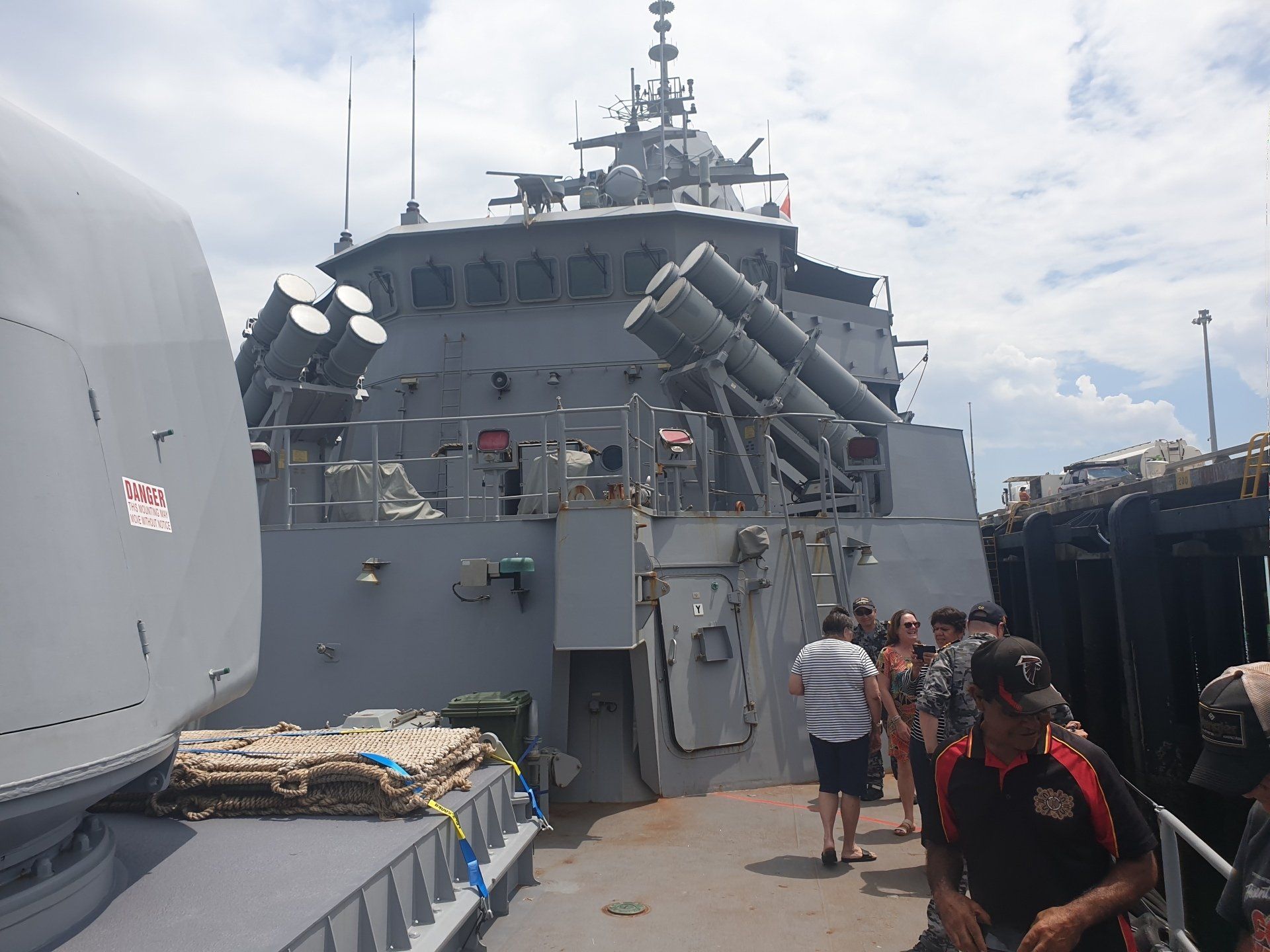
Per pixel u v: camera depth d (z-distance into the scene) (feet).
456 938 12.50
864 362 42.83
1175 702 39.78
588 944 14.51
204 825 12.44
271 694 23.67
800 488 36.70
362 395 31.91
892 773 27.43
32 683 6.97
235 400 11.62
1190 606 41.52
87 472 7.87
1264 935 6.47
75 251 8.39
